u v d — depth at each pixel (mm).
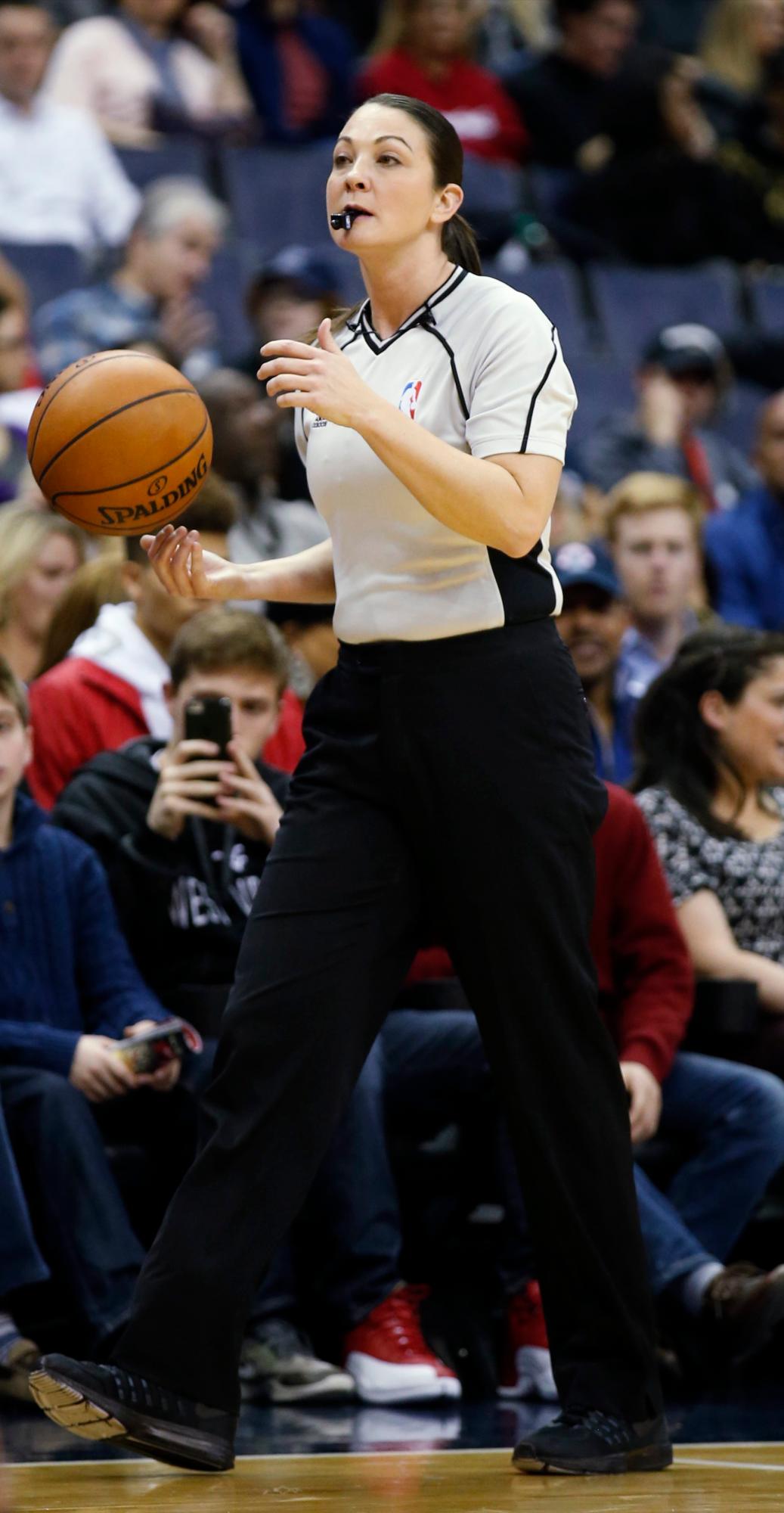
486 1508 5996
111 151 23328
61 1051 9414
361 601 6668
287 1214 6523
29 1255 8742
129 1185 9914
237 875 10312
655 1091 10148
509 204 25062
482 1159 10398
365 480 6555
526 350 6473
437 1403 9172
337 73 26172
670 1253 9977
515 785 6562
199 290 21344
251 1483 6656
